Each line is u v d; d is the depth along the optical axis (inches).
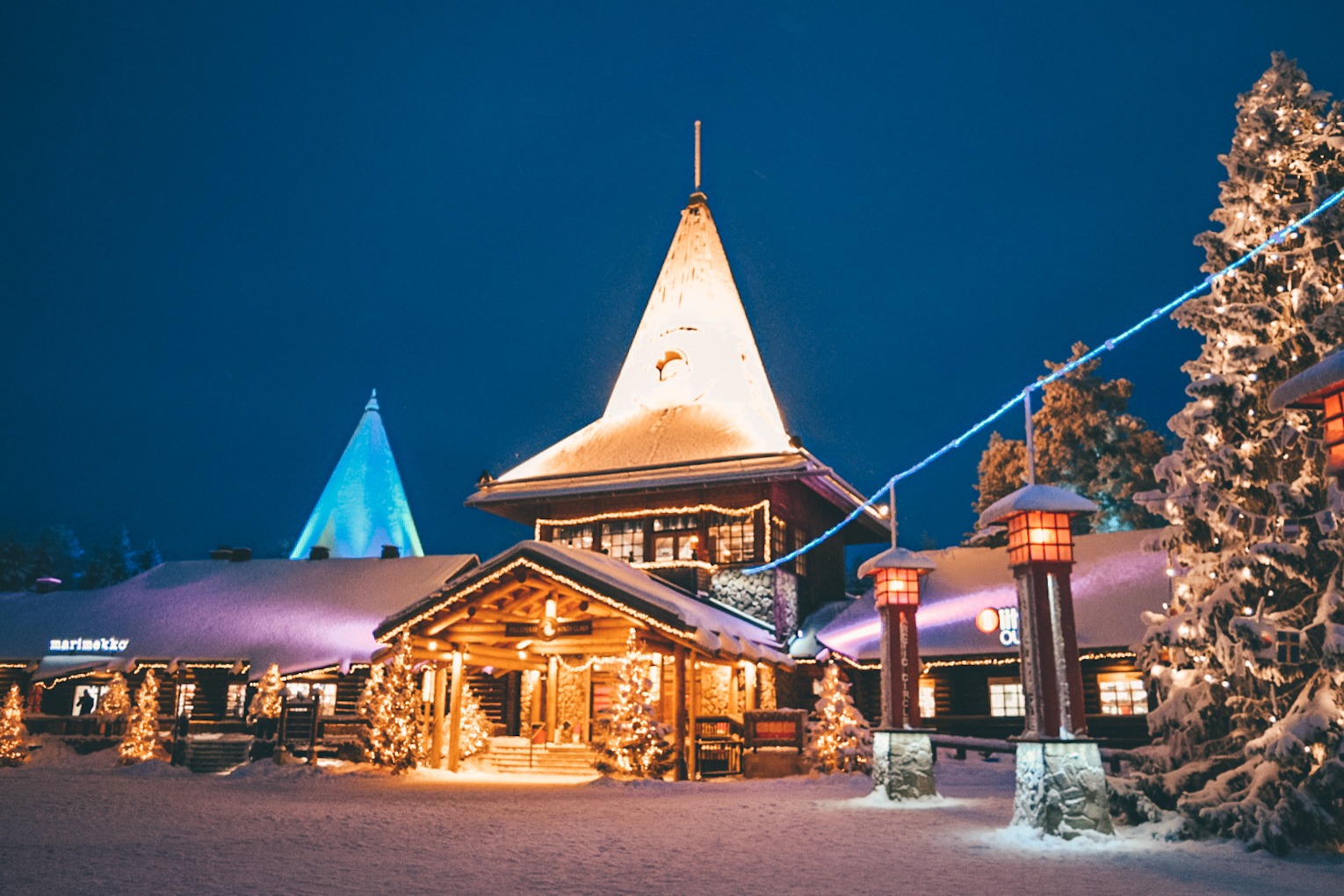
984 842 438.6
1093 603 1011.3
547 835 459.8
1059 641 465.7
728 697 1066.1
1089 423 1507.1
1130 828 464.8
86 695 1318.9
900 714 629.3
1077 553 1106.1
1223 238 502.0
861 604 1181.1
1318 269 465.4
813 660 1112.2
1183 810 439.2
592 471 1223.5
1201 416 484.4
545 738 1035.9
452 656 933.2
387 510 1851.6
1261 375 478.9
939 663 1035.9
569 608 887.1
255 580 1403.8
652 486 1165.7
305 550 1760.6
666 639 869.8
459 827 486.3
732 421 1267.2
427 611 885.2
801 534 1246.3
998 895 322.0
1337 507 426.6
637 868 371.2
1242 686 458.6
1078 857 399.9
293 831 465.4
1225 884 344.5
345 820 513.0
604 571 884.0
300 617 1294.3
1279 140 492.4
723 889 330.0
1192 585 482.3
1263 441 477.4
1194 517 485.7
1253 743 428.1
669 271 1437.0
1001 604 1062.4
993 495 1552.7
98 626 1343.5
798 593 1193.4
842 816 544.1
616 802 627.5
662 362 1368.1
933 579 1160.2
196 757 902.4
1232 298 495.8
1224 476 467.5
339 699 1219.9
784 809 582.2
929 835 466.3
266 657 1235.9
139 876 341.7
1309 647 434.3
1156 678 491.2
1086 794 445.1
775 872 363.9
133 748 964.0
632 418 1336.1
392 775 869.2
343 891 319.0
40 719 1101.7
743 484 1151.0
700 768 882.1
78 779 790.5
